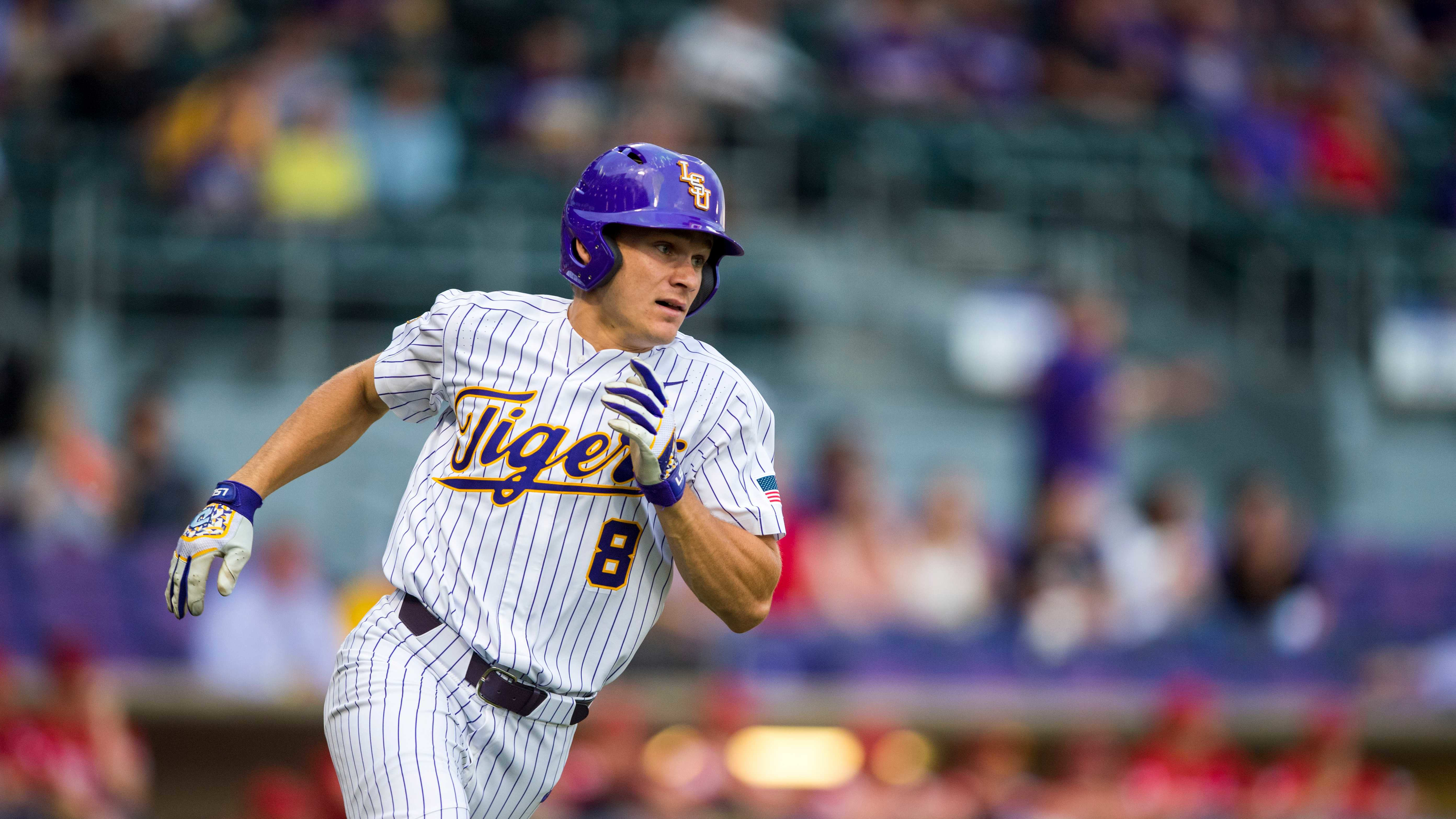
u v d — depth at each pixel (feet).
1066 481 127.03
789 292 152.66
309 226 139.33
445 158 147.02
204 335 137.39
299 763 105.40
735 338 151.23
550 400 40.42
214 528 40.27
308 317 138.10
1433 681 121.39
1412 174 192.13
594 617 40.60
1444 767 120.67
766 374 150.71
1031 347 156.04
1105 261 169.58
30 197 140.46
